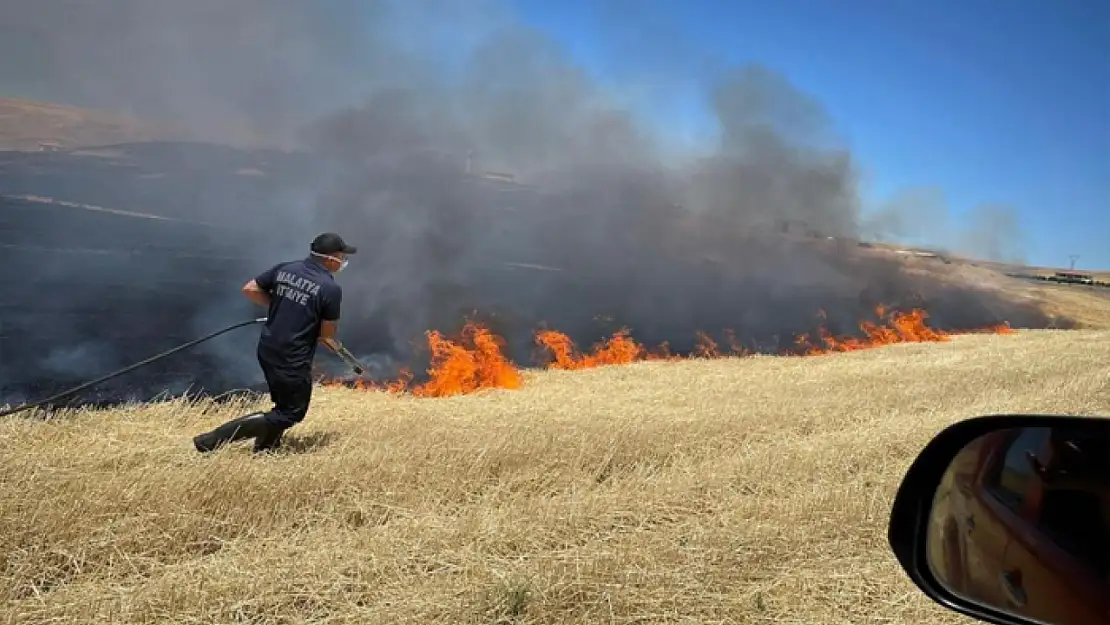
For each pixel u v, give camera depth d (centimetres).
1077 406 988
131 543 465
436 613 398
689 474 638
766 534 516
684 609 423
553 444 681
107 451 600
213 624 381
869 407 963
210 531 493
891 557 500
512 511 536
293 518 521
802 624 414
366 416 789
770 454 703
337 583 421
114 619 381
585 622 402
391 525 514
